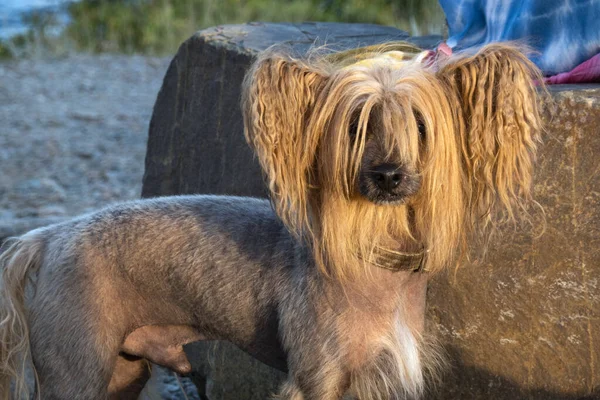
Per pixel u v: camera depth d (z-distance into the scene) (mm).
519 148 3979
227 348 6215
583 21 5141
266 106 3994
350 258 4301
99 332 4750
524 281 4727
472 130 4004
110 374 4848
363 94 3992
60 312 4754
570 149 4477
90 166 12305
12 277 4984
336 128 4027
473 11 5906
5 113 15664
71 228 4957
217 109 6391
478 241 4727
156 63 20359
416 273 4461
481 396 4984
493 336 4883
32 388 5703
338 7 20359
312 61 4430
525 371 4828
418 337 4598
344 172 4043
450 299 4965
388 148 3953
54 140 13781
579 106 4418
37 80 18578
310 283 4465
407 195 3984
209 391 6402
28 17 25062
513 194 4176
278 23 7227
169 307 4871
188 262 4770
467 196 4262
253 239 4738
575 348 4664
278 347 4766
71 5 25500
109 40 22547
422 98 3986
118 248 4816
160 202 4984
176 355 5062
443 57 4332
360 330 4398
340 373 4434
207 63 6477
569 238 4566
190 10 22656
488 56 3910
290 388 4543
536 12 5398
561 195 4543
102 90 17703
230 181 6273
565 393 4742
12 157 12812
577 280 4590
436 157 4023
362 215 4230
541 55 5238
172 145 6871
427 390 5133
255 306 4680
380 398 4539
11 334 4980
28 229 9055
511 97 3879
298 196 4195
